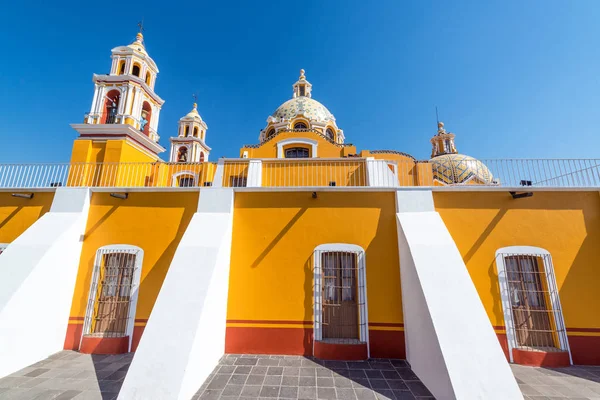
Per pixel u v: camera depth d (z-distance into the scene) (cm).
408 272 676
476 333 524
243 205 806
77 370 630
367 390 546
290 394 529
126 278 800
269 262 762
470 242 747
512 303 719
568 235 738
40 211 859
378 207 786
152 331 559
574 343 674
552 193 765
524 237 741
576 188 754
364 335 705
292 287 744
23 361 645
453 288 589
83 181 1209
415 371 619
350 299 750
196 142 2914
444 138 2975
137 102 1616
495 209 765
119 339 732
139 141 1540
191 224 752
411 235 696
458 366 484
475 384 467
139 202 836
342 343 690
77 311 771
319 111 2344
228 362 661
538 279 729
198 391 539
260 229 786
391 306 718
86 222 832
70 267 778
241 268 759
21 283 661
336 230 775
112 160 1354
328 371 620
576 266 718
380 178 1091
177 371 507
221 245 708
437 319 545
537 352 660
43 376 600
